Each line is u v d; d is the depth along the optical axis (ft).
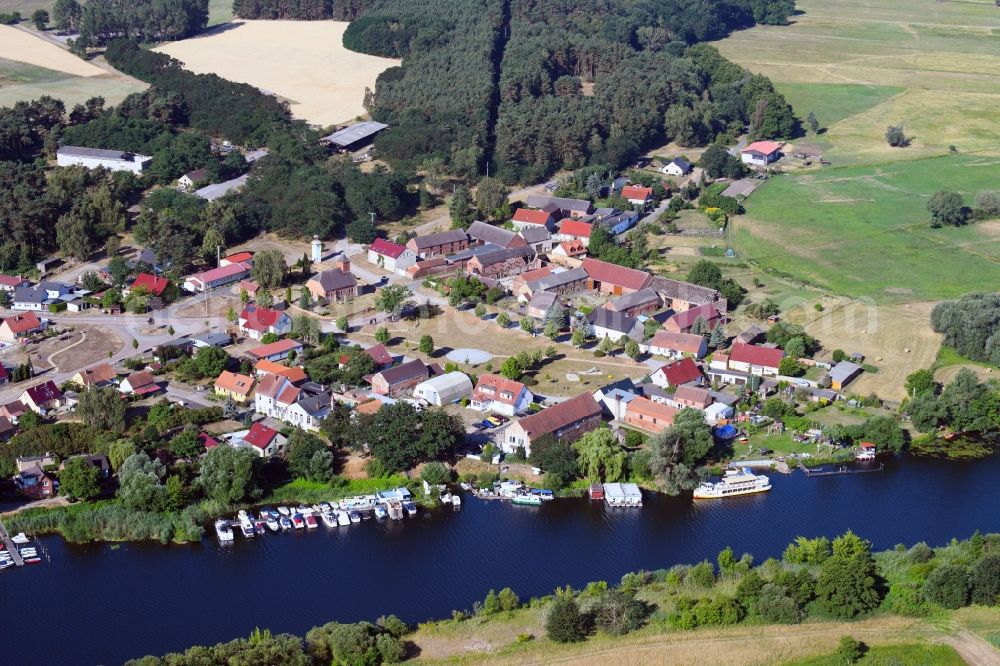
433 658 538.06
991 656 548.31
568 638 548.72
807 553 615.57
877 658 540.52
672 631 561.02
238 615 581.12
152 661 515.09
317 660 533.55
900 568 613.11
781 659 540.52
